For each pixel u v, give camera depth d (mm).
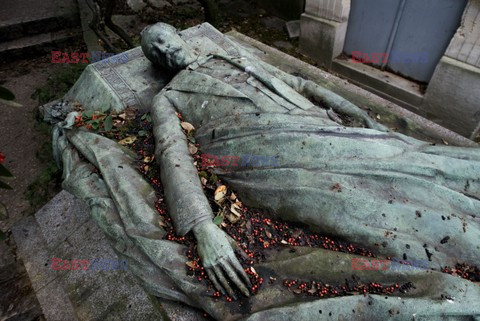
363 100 2723
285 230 1798
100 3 3895
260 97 2102
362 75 4574
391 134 1990
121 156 2115
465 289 1418
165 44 2412
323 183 1713
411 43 4082
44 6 5336
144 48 2494
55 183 3354
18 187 3412
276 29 5820
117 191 1899
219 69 2363
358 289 1511
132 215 1788
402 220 1637
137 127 2420
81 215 2562
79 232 2461
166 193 1812
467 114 3703
